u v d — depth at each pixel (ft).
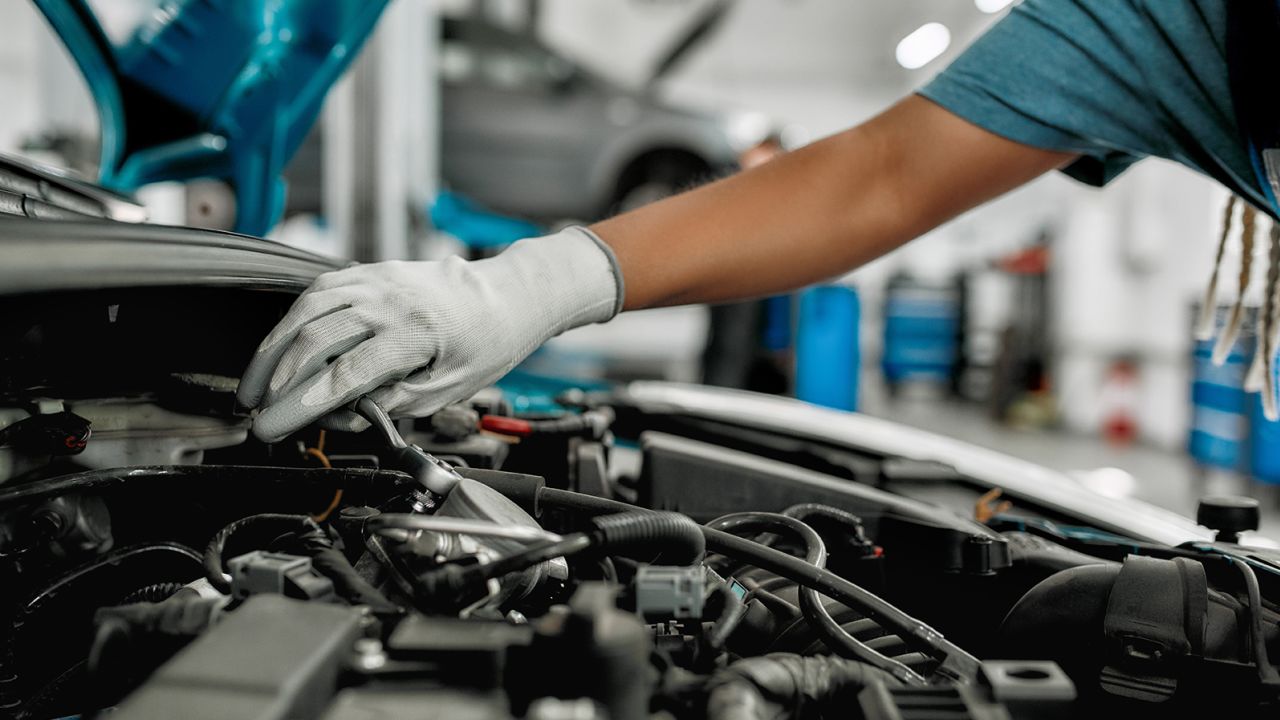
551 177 15.66
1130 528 2.75
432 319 1.92
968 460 3.37
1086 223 19.88
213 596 1.40
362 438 2.29
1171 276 17.03
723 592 1.54
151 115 3.58
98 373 1.80
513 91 15.33
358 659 1.08
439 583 1.32
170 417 2.03
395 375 1.92
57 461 1.79
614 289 2.19
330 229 6.47
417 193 6.81
